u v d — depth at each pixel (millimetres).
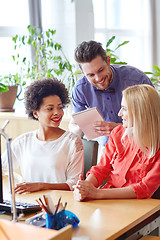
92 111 2221
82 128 2295
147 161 1870
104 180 2180
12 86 3504
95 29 5125
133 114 1827
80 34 4590
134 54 5867
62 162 2162
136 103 1822
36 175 2193
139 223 1657
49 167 2160
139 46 5941
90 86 2555
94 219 1540
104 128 2244
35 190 1970
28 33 4215
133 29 5836
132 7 5785
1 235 1222
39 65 4031
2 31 4008
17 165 2316
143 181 1822
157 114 1820
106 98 2523
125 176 1941
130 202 1746
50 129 2215
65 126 2990
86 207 1685
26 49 4125
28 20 4242
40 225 1469
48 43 3730
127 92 1869
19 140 2291
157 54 6125
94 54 2215
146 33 6031
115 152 2039
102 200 1778
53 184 2033
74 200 1788
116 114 2549
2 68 4023
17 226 1203
